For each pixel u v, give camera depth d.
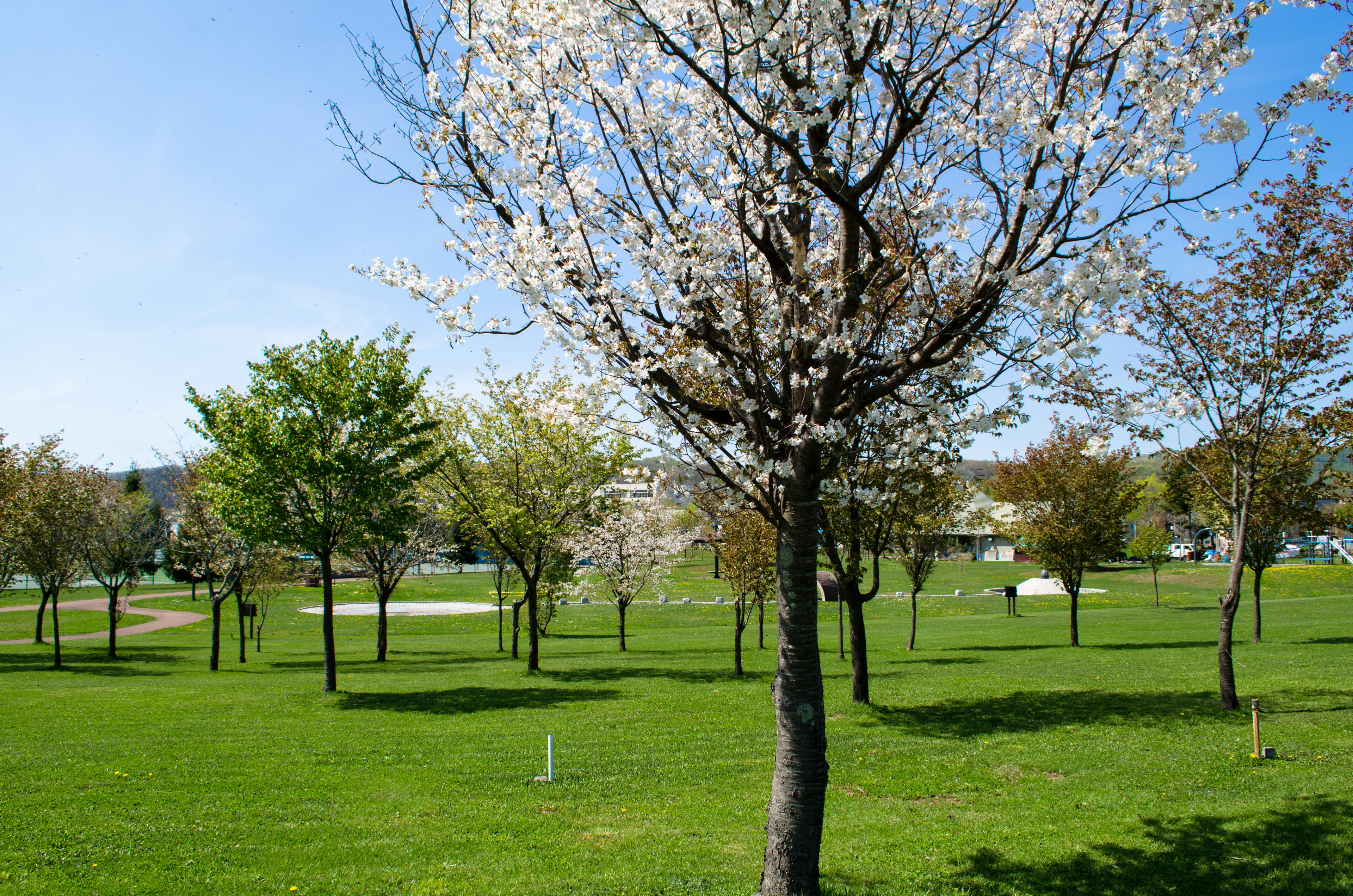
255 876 7.63
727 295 6.67
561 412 19.20
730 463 6.47
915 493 15.30
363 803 9.91
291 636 36.00
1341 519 18.80
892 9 5.59
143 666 24.38
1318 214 11.70
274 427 17.70
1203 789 9.70
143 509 39.22
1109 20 5.83
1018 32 6.04
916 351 6.24
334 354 18.22
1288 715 12.97
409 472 19.00
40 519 23.81
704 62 6.16
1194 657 20.86
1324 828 8.08
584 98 6.47
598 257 6.32
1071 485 24.86
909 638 30.12
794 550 6.32
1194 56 5.43
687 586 57.34
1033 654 23.56
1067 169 5.41
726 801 10.19
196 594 57.09
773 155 6.64
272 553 25.47
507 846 8.52
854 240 6.21
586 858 8.18
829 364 6.09
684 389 7.97
